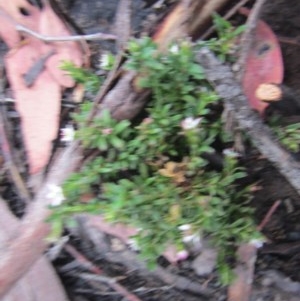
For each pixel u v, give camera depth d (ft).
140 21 0.86
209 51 0.67
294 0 0.85
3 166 0.86
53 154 0.82
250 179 0.84
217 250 0.82
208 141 0.76
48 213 0.76
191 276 0.84
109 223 0.77
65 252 0.84
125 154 0.75
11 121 0.87
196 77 0.72
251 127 0.70
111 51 0.85
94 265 0.84
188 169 0.75
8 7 0.86
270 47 0.78
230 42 0.75
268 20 0.85
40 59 0.84
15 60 0.84
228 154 0.76
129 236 0.79
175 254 0.81
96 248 0.84
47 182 0.77
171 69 0.72
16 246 0.76
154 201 0.74
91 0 0.90
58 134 0.83
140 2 0.87
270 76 0.78
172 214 0.74
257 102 0.77
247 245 0.82
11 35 0.85
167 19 0.79
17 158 0.85
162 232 0.75
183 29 0.78
